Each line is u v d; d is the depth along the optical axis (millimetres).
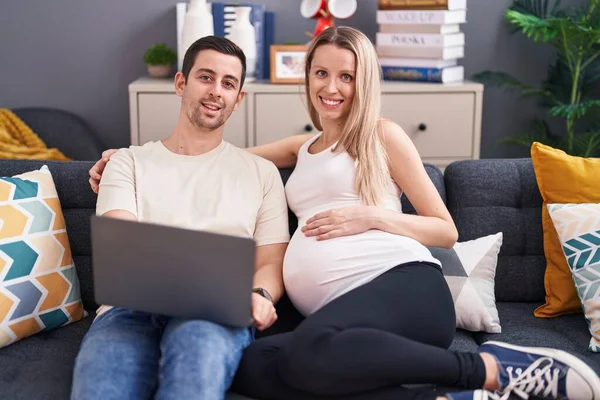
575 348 1911
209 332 1623
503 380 1667
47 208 2029
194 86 1990
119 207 1931
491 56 3701
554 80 3641
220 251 1570
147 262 1620
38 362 1813
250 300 1603
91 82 3670
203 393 1529
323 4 3279
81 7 3598
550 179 2146
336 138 2082
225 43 2018
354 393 1637
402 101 3291
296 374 1610
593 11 3457
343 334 1614
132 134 3287
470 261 2059
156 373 1682
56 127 3551
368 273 1860
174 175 1999
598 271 1962
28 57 3633
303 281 1907
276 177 2082
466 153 3357
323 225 1936
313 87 2055
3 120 3408
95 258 1654
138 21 3621
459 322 2016
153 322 1796
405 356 1606
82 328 2021
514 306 2180
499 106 3748
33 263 1938
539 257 2209
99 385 1562
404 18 3357
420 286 1796
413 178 2006
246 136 3311
